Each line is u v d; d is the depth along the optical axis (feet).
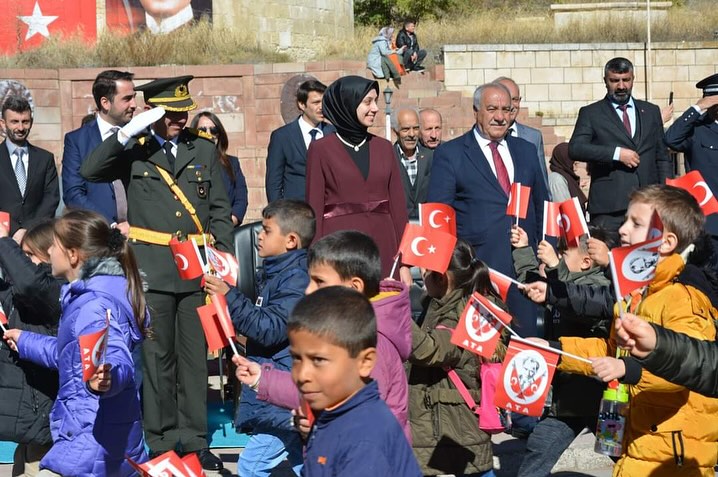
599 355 15.57
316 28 106.22
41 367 18.75
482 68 85.76
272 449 18.76
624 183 30.60
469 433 17.88
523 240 20.66
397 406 14.73
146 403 23.52
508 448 25.59
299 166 29.22
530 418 21.70
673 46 85.92
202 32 85.66
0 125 30.45
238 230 27.84
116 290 16.58
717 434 14.55
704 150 31.48
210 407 29.53
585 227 18.07
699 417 14.38
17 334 17.67
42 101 74.38
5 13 89.66
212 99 75.56
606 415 16.21
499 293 17.65
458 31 97.71
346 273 14.73
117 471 16.52
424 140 35.91
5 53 87.25
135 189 23.40
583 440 25.50
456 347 17.47
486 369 17.71
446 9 131.54
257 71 75.66
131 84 26.17
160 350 23.47
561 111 86.07
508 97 25.80
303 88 29.30
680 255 14.57
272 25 101.45
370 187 24.21
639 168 30.83
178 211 23.45
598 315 16.88
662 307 14.30
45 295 18.94
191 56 81.56
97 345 14.93
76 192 25.89
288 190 29.37
